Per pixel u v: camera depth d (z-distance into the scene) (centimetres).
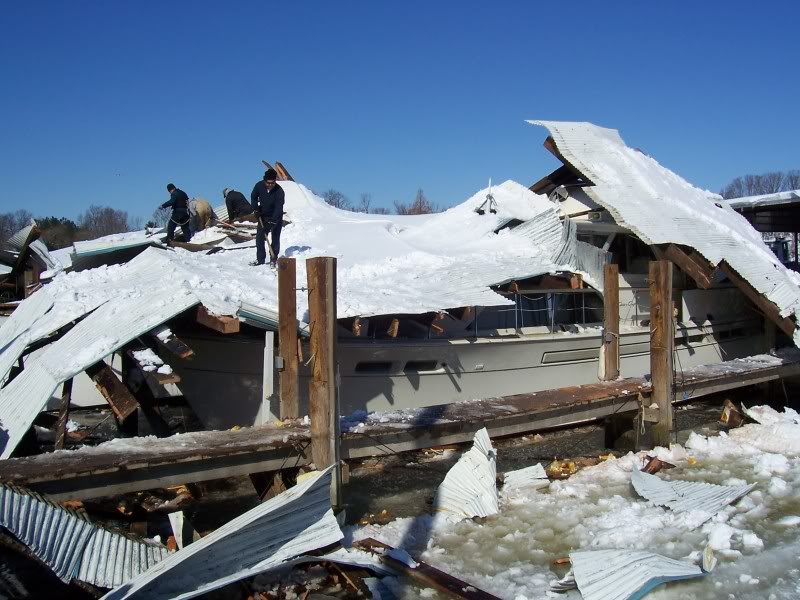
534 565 652
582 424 1274
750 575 612
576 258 1305
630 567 608
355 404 1003
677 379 1130
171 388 1180
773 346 1630
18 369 1123
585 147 1631
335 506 719
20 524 516
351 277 1143
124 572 546
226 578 530
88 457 646
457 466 817
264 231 1147
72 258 1355
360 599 564
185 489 879
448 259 1245
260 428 769
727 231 1547
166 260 1096
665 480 888
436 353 1062
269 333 864
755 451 1023
